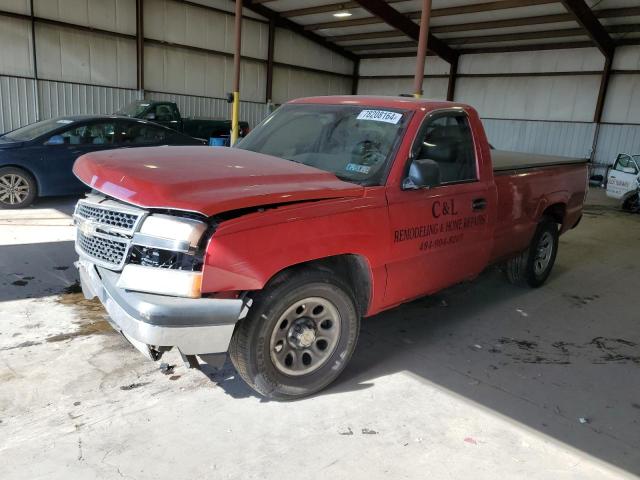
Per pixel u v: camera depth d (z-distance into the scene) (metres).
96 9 16.28
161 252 2.81
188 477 2.54
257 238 2.82
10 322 4.13
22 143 8.28
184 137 10.49
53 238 6.67
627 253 8.05
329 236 3.12
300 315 3.18
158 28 17.84
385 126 3.78
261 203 2.86
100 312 4.42
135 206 2.88
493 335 4.54
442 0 16.34
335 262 3.47
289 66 21.95
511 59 19.67
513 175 4.81
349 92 24.86
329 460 2.73
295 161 3.85
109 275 3.00
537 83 19.25
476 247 4.34
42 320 4.20
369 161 3.64
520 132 19.91
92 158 3.43
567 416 3.31
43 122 9.41
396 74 23.06
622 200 12.48
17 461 2.57
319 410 3.19
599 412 3.38
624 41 16.86
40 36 15.38
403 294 3.77
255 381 3.08
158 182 2.82
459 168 4.14
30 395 3.14
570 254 7.77
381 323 4.65
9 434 2.77
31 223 7.42
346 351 3.41
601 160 18.08
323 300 3.21
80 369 3.48
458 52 20.94
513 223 4.89
